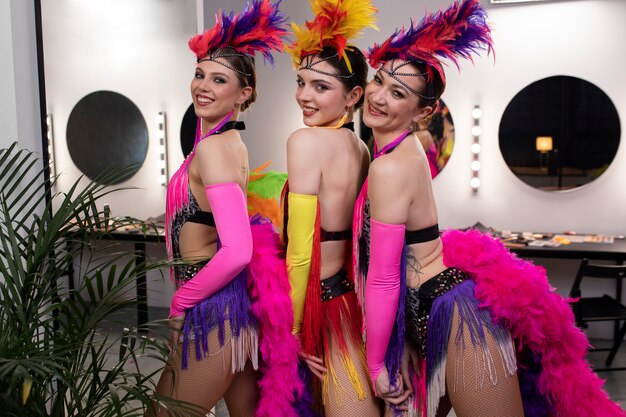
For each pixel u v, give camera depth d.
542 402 1.74
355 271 1.65
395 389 1.62
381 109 1.53
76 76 3.44
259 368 1.86
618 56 4.08
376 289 1.53
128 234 3.49
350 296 1.75
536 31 4.18
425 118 1.59
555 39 4.16
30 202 1.78
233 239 1.60
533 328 1.55
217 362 1.67
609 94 4.12
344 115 1.72
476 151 4.33
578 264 4.25
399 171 1.48
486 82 4.28
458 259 1.60
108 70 3.59
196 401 1.68
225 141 1.68
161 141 3.81
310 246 1.64
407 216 1.51
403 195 1.49
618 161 4.17
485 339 1.54
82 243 1.44
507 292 1.54
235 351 1.68
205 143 1.65
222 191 1.62
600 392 1.62
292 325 1.69
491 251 1.62
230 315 1.67
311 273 1.65
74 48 3.38
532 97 4.23
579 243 3.90
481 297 1.57
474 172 4.36
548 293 1.61
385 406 1.71
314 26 1.65
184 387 1.67
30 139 1.76
